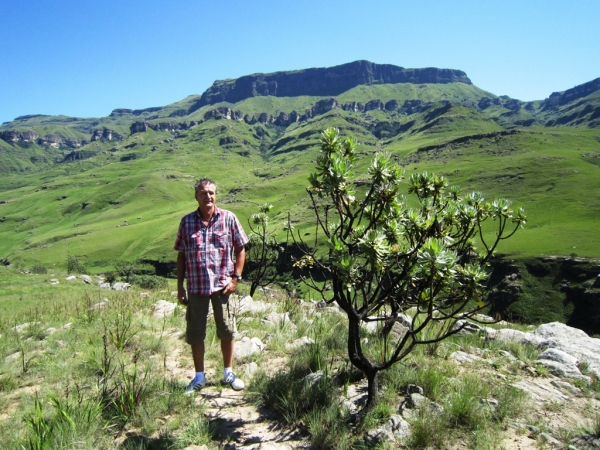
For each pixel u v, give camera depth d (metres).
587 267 80.88
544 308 79.06
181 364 6.19
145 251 158.25
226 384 5.32
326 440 3.84
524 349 6.66
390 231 4.34
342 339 6.63
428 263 3.70
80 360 6.35
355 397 4.73
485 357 6.27
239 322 8.18
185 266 5.20
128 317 8.62
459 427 4.09
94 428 4.17
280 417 4.47
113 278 45.91
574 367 5.85
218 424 4.33
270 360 6.29
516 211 5.73
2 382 5.81
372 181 4.47
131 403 4.60
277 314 9.10
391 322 5.33
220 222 5.14
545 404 4.71
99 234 192.12
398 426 3.98
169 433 4.13
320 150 4.48
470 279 3.91
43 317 12.07
